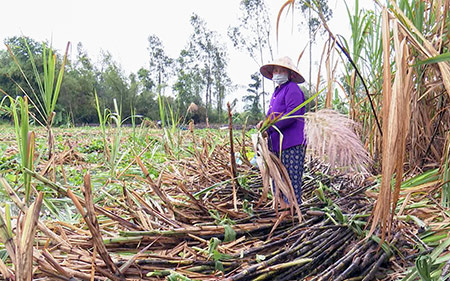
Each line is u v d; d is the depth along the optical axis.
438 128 4.04
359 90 4.71
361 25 4.12
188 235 2.67
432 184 3.20
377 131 4.32
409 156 4.16
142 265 2.27
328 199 3.39
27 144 2.65
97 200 3.59
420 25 3.35
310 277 2.37
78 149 8.62
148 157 6.74
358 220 2.98
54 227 2.44
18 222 1.74
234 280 2.17
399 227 2.75
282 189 2.86
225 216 3.11
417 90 3.55
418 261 2.03
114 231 2.83
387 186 1.96
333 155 2.31
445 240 2.51
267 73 3.84
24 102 2.69
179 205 3.28
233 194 3.55
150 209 2.91
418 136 3.99
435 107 4.00
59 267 1.87
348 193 3.99
